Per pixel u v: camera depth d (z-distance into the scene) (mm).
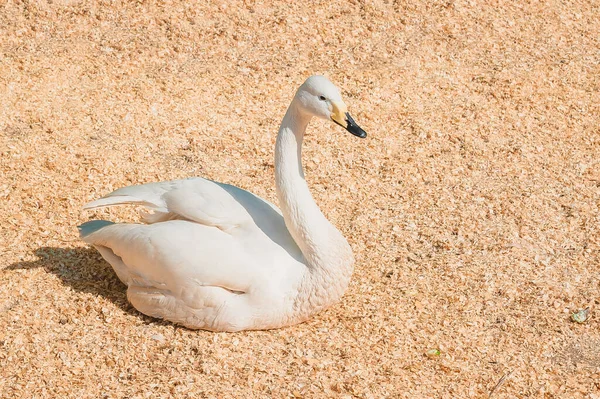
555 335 9797
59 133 13219
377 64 15672
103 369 8836
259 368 8891
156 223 9469
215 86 14773
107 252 9867
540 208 12258
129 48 15492
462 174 13008
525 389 8938
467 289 10516
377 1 17312
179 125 13734
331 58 15766
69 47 15398
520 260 11117
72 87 14391
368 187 12641
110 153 12898
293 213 9336
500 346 9578
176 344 9141
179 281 9055
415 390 8781
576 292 10562
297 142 9516
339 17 16828
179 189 9617
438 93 15031
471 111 14594
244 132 13719
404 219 11930
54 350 9039
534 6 17781
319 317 9836
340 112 9211
